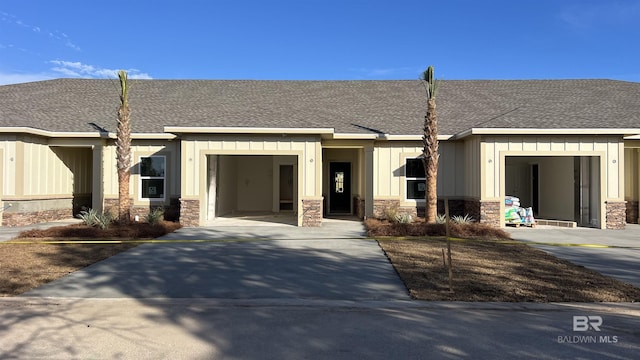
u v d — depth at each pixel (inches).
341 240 453.4
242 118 613.3
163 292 264.8
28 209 585.6
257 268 326.6
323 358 172.4
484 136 569.9
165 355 175.2
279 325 210.2
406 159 647.8
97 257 361.4
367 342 188.5
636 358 172.7
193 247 411.8
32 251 383.2
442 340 190.7
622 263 342.0
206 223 599.2
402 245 416.8
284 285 280.7
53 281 286.8
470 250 392.5
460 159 642.2
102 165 645.9
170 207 648.4
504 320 216.5
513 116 623.5
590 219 589.3
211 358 172.6
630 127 557.6
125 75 525.0
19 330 202.7
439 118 689.0
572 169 637.3
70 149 688.4
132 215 649.0
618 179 561.6
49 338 193.2
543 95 763.4
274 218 681.0
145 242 434.0
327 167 770.2
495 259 352.5
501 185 566.6
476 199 584.1
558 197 672.4
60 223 603.8
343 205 770.2
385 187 646.5
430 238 460.1
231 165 784.3
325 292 265.1
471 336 195.2
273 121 593.6
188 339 192.4
